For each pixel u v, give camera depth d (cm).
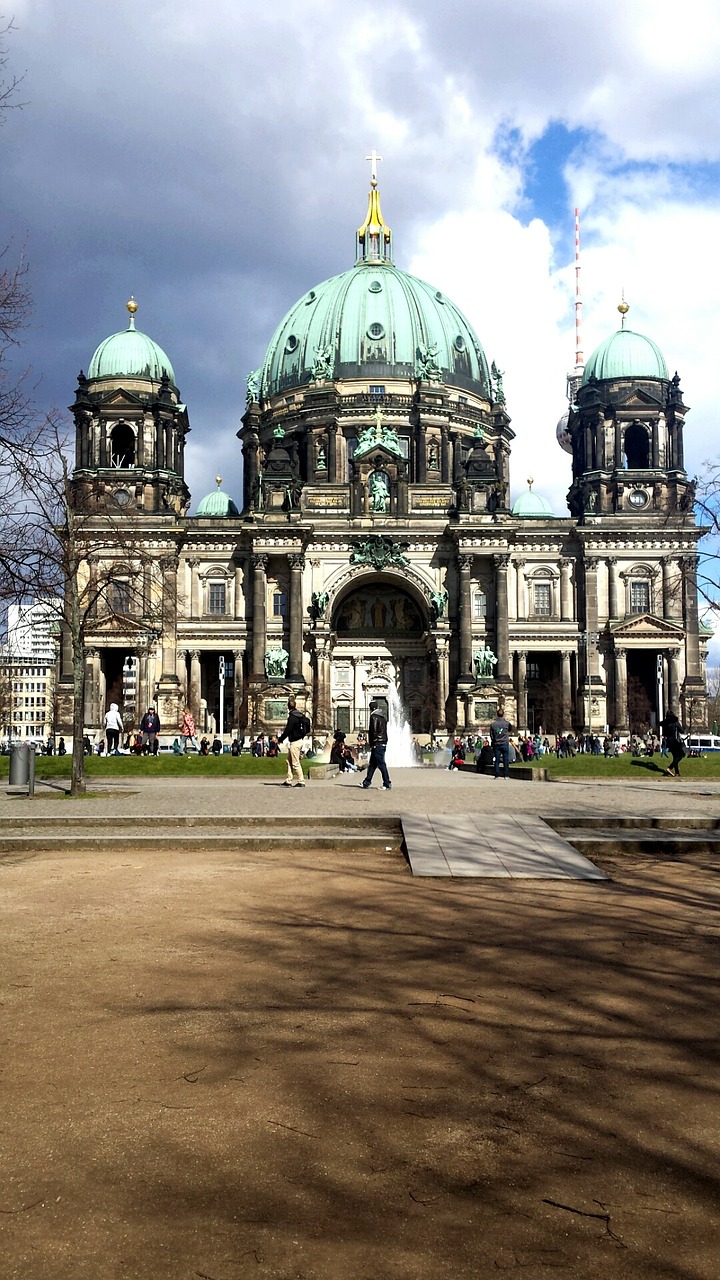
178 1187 823
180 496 12306
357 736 11281
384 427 13150
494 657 11288
